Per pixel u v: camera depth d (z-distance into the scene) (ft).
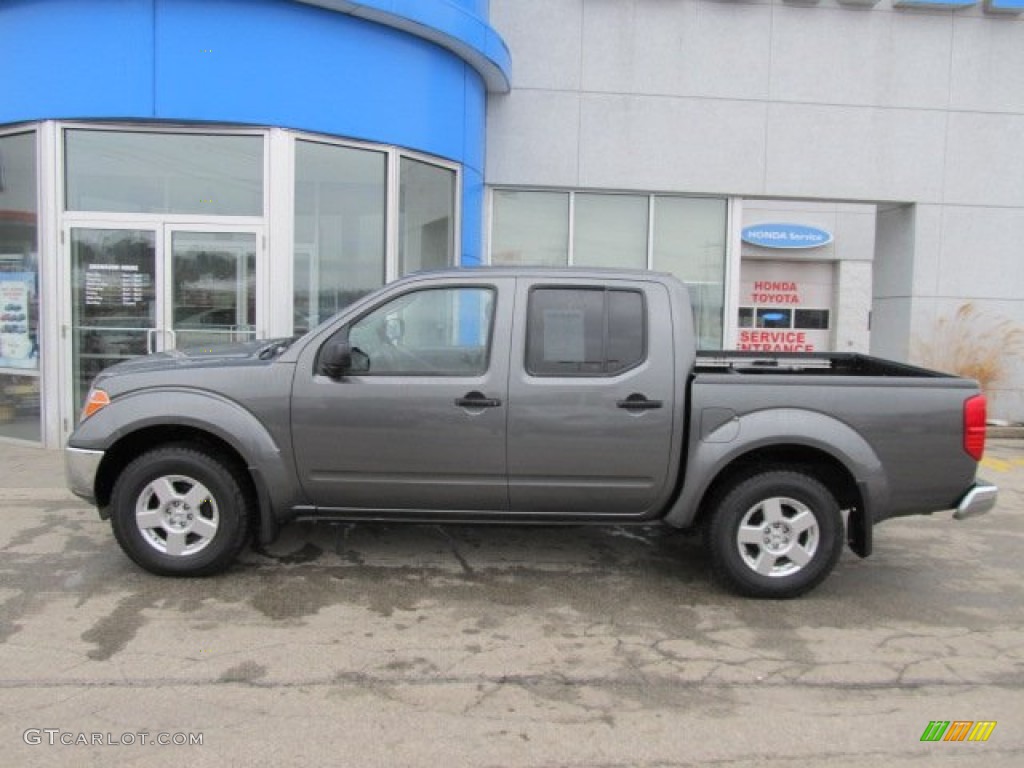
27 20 27.27
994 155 37.83
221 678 12.67
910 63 37.24
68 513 21.30
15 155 28.55
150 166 28.14
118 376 16.70
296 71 27.84
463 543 19.67
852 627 15.29
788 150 37.06
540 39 35.86
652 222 37.35
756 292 66.39
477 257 34.83
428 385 16.21
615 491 16.49
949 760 10.89
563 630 14.85
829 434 15.89
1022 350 38.42
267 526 16.57
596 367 16.40
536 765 10.53
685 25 36.32
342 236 29.73
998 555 19.97
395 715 11.71
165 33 26.78
